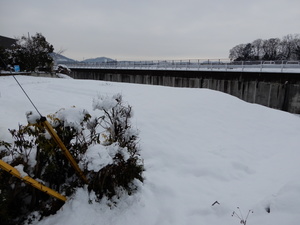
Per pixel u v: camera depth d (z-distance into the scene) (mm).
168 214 3205
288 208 2822
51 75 29359
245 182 4352
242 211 3266
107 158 2705
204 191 3914
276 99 18688
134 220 2842
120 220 2750
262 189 3916
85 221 2549
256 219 2947
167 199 3570
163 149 5383
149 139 5953
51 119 3045
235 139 6887
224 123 8172
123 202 3016
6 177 2434
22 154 2830
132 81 31094
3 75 22672
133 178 3307
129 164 3213
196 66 25953
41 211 2580
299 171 4305
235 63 24000
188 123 7660
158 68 29469
